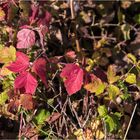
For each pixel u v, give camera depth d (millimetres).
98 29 1549
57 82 1199
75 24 1410
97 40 1531
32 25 1214
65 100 1192
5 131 1311
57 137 1156
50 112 1184
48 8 1425
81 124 1177
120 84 1147
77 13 1508
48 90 1182
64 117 1166
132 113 1199
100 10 1574
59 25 1444
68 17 1457
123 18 1506
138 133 1361
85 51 1443
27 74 1033
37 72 1028
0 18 1134
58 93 1196
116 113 1163
